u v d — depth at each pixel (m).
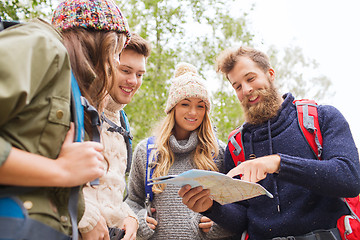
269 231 2.12
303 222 2.05
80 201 1.33
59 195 1.21
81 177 1.16
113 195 2.12
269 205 2.18
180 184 1.86
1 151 0.98
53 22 1.55
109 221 2.04
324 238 1.98
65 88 1.21
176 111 2.92
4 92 1.00
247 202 2.42
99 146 1.25
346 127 2.14
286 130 2.24
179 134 3.02
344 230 1.98
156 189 2.74
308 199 2.08
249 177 1.89
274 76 2.58
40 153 1.12
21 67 1.04
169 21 9.78
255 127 2.39
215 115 9.76
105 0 1.56
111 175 2.13
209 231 2.60
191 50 10.38
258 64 2.50
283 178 1.92
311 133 2.18
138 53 2.62
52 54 1.15
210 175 1.63
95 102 1.51
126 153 2.38
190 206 1.99
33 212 1.08
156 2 9.55
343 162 1.96
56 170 1.11
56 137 1.15
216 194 1.96
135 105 8.62
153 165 2.83
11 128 1.08
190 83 2.86
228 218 2.28
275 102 2.35
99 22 1.49
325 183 1.89
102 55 1.48
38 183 1.07
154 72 9.52
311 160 1.95
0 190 1.04
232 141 2.48
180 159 2.90
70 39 1.46
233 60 2.55
